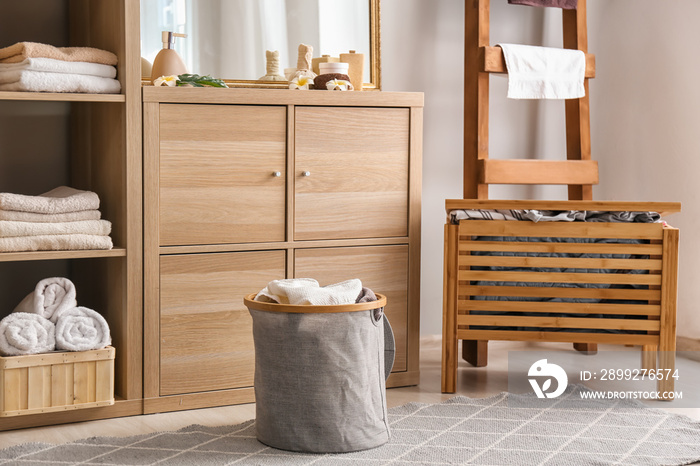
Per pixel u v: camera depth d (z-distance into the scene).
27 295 2.29
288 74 2.56
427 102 2.91
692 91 2.88
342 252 2.37
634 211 2.33
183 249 2.17
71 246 2.04
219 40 2.50
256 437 1.96
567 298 2.38
